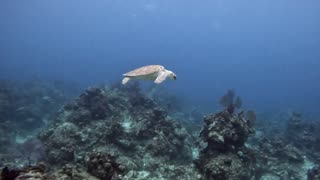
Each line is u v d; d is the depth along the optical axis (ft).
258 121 91.91
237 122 42.39
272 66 452.35
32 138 60.44
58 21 444.96
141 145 46.75
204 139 43.91
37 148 51.88
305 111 157.79
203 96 196.13
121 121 53.47
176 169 41.06
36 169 23.79
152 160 43.34
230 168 38.34
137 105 59.36
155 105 59.62
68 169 28.04
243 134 42.45
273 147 59.11
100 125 50.52
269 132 82.02
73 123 51.78
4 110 73.26
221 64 467.11
